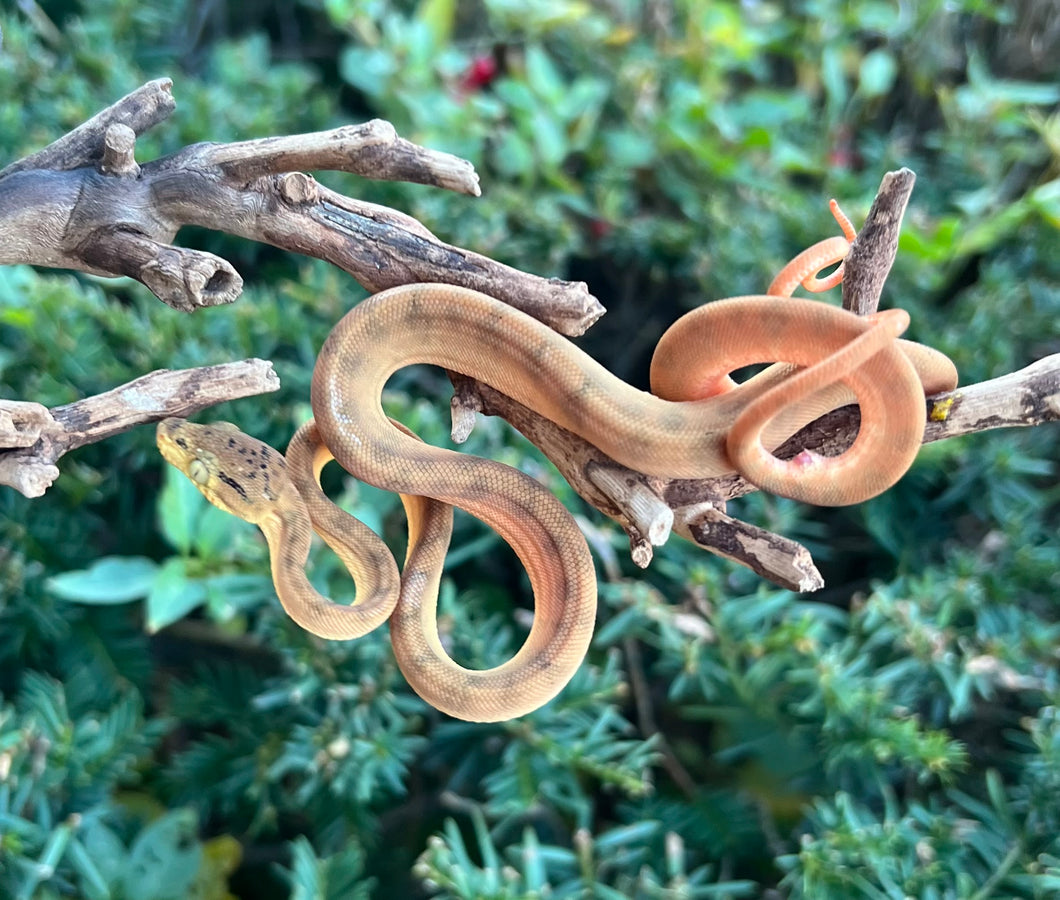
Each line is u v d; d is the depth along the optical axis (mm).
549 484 307
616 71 437
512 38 454
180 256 167
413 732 328
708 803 291
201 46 509
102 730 266
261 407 322
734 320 178
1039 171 428
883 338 161
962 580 291
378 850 327
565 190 405
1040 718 271
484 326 186
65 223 172
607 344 427
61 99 377
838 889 239
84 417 171
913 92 470
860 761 271
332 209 184
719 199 395
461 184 165
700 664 276
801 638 270
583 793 304
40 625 296
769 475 173
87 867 239
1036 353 368
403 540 312
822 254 209
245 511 224
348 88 508
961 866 249
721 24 427
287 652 280
